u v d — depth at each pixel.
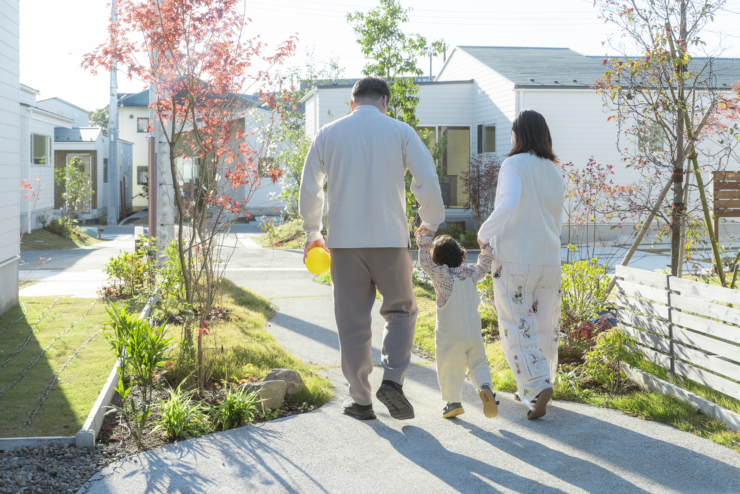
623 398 3.91
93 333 5.76
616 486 2.74
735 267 6.11
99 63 4.21
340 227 3.43
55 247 16.20
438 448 3.19
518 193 3.54
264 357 4.95
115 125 26.28
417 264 9.40
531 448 3.18
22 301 7.57
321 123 18.14
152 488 2.76
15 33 7.24
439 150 17.77
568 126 15.15
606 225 14.57
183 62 4.23
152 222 8.05
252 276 10.61
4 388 4.12
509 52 20.67
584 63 18.78
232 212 4.79
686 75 5.16
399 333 3.47
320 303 8.02
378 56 9.85
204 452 3.17
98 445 3.28
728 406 3.62
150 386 3.54
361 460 3.05
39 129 20.72
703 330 3.82
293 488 2.75
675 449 3.14
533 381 3.54
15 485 2.75
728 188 7.70
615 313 5.07
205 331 4.38
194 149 4.73
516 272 3.61
